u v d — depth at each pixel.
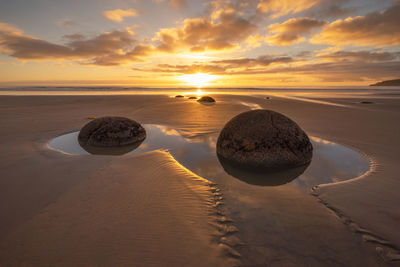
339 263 1.42
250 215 1.96
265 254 1.49
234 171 3.03
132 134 4.46
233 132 3.36
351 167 3.13
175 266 1.37
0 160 3.22
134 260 1.41
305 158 3.22
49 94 19.45
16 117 7.38
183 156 3.64
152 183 2.53
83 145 4.24
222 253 1.49
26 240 1.55
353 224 1.81
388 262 1.42
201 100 13.56
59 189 2.33
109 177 2.66
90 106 10.84
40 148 3.88
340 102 14.04
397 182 2.61
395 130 5.60
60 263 1.36
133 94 21.25
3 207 1.97
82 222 1.76
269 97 18.41
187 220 1.85
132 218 1.84
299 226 1.79
